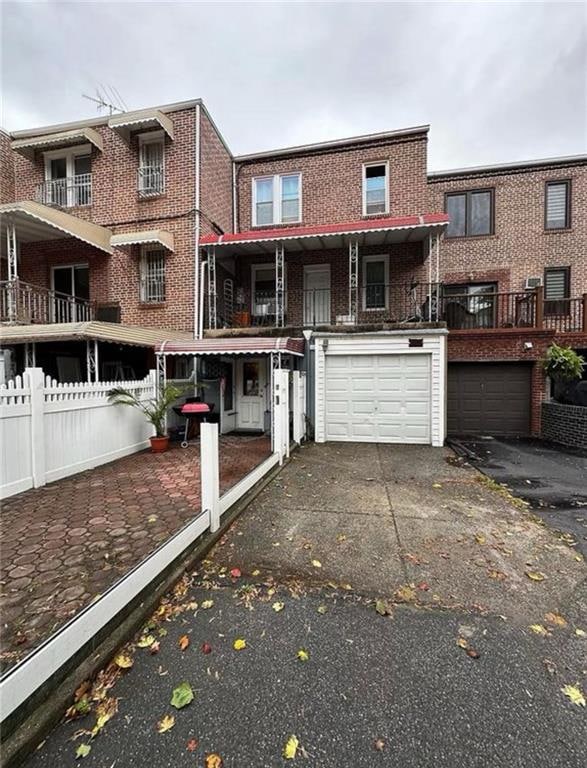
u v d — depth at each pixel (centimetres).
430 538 393
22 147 1126
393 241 1113
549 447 862
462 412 1051
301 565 338
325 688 208
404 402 906
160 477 589
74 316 1054
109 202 1108
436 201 1270
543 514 461
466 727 186
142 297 1097
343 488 559
